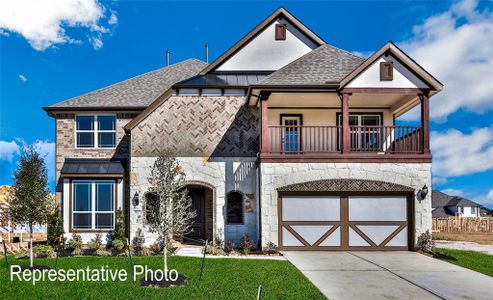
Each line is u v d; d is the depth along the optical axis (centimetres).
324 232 1647
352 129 1938
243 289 1016
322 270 1273
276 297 956
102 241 1855
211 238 1895
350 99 1814
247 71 2056
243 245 1638
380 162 1653
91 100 2070
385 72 1653
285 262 1371
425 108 1659
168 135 1834
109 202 1892
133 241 1773
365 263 1387
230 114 1866
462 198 6103
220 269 1239
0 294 973
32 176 1273
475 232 2953
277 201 1638
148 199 1822
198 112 1856
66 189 1873
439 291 1045
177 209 1171
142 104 2041
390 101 1867
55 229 1769
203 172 1819
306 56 1872
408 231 1655
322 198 1656
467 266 1352
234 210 1831
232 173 1822
